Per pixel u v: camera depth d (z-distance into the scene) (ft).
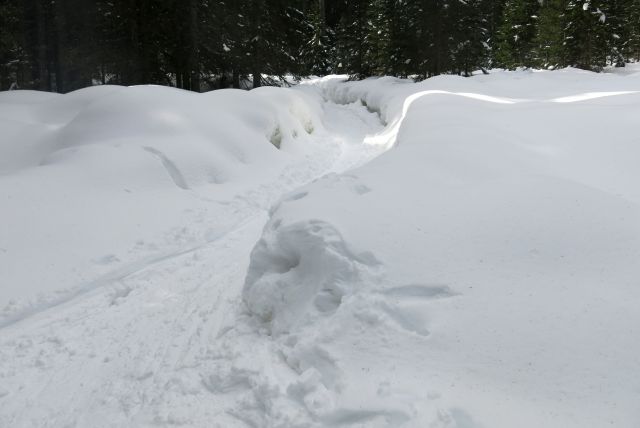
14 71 76.28
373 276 11.94
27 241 19.39
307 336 11.62
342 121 71.00
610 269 11.23
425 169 18.89
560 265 11.55
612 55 101.65
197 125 35.45
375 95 80.38
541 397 8.67
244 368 11.51
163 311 16.17
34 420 11.00
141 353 13.56
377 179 17.76
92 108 35.14
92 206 23.09
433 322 10.68
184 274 19.30
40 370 12.97
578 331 9.70
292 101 54.39
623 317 9.80
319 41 137.39
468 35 85.76
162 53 65.51
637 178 18.78
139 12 62.03
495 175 18.13
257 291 13.85
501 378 9.19
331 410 9.41
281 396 10.33
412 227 13.50
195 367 12.47
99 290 18.10
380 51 102.17
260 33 75.36
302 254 13.44
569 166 21.36
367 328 10.94
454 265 11.99
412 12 88.94
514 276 11.41
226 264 20.18
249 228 25.14
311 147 48.78
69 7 68.08
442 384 9.31
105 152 27.89
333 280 12.19
